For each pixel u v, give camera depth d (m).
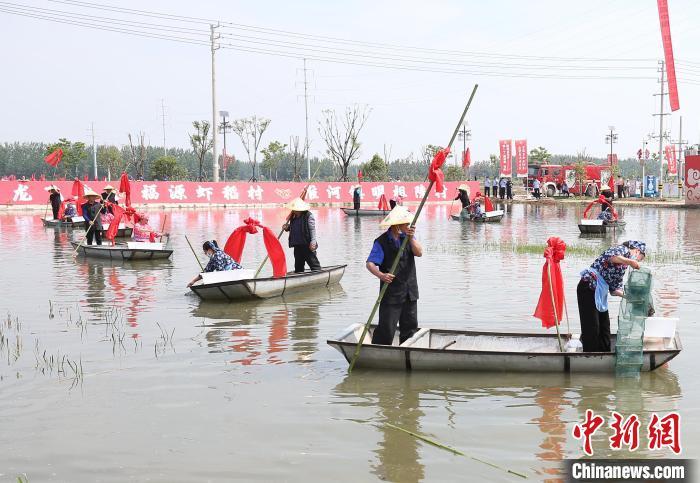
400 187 51.59
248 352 8.91
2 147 109.75
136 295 13.06
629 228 27.66
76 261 18.36
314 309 11.65
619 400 6.96
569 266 16.22
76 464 5.65
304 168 92.56
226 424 6.45
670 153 65.25
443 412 6.70
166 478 5.39
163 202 44.00
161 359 8.59
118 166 79.00
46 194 40.72
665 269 15.70
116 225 19.39
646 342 8.23
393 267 8.20
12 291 13.55
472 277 14.84
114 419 6.60
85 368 8.22
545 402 6.93
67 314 11.30
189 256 19.45
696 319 10.44
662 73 50.69
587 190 55.75
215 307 11.86
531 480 5.29
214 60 45.75
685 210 40.53
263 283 12.24
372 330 8.94
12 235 26.17
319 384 7.59
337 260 18.17
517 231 27.17
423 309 11.38
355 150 62.38
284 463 5.62
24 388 7.51
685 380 7.57
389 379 7.72
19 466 5.62
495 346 8.72
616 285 8.27
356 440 6.05
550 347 8.65
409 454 5.76
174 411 6.80
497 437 6.09
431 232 26.94
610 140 69.62
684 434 6.10
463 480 5.29
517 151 55.78
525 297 12.41
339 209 45.88
